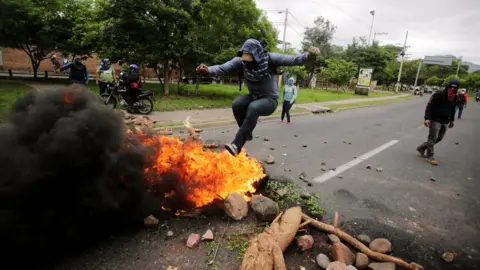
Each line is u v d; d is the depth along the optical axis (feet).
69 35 58.08
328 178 16.25
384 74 162.09
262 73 11.62
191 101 44.34
